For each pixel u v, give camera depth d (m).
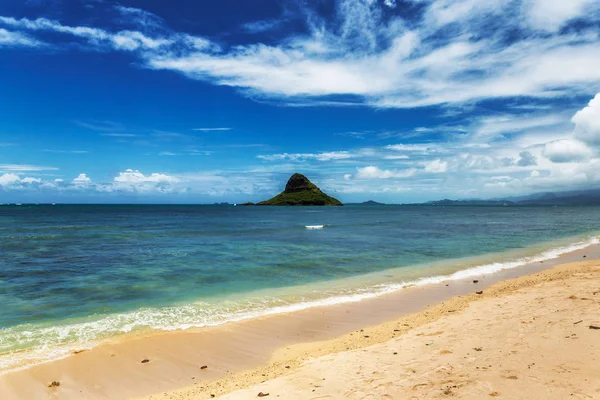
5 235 36.47
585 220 66.44
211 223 60.53
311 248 28.91
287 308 13.30
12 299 14.16
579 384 5.50
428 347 8.29
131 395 7.55
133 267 20.61
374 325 11.52
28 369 8.52
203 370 8.66
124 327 11.30
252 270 20.03
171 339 10.43
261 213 114.19
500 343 7.86
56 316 12.26
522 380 5.89
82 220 64.81
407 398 5.85
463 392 5.77
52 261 22.23
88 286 16.27
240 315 12.51
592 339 7.17
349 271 19.88
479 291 15.12
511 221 65.12
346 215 99.44
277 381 7.12
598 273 15.93
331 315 12.57
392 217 86.44
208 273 19.17
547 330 8.23
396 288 16.16
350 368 7.47
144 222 61.41
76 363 8.88
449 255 25.27
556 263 21.47
